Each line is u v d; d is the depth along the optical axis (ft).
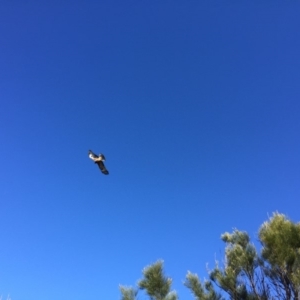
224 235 42.75
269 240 34.68
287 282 34.76
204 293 39.91
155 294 36.81
